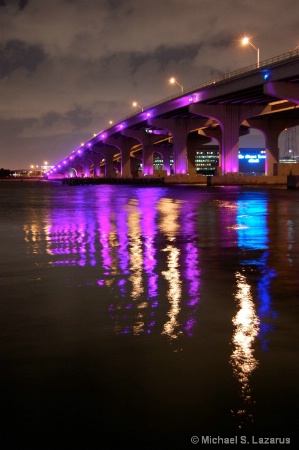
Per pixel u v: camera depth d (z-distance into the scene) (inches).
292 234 725.3
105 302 321.4
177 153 4330.7
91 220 981.2
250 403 176.6
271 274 419.8
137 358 219.0
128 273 427.2
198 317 284.0
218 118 3486.7
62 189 3634.4
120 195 2258.9
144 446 152.6
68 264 474.6
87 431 160.7
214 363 212.2
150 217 1044.5
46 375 201.9
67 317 285.1
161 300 326.6
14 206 1518.2
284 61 2472.9
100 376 200.5
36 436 158.4
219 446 151.9
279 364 210.1
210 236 704.4
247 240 656.4
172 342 239.8
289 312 293.6
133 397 182.1
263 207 1334.9
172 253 544.4
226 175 3489.2
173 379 196.7
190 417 167.9
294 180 2755.9
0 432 161.0
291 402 176.9
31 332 257.0
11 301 324.8
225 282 386.6
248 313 291.9
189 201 1665.8
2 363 214.7
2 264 474.6
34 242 643.5
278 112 3604.8
